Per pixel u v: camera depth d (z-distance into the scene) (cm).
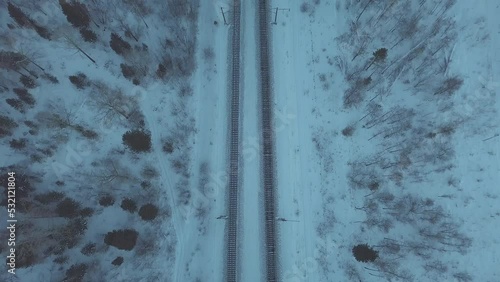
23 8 3966
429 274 3481
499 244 3503
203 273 3578
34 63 3812
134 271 3500
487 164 3644
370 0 4009
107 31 4000
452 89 3772
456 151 3691
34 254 3444
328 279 3547
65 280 3359
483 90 3769
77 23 3828
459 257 3494
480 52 3853
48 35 3909
